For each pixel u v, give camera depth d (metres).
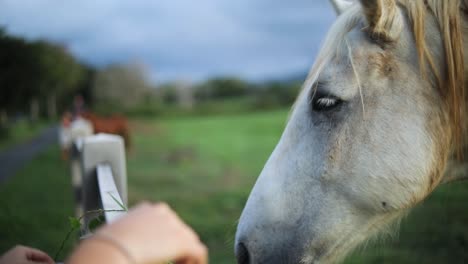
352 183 1.74
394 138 1.71
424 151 1.71
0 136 23.58
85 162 2.73
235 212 7.01
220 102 70.31
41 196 8.34
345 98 1.74
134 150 17.20
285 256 1.80
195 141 20.14
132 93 68.25
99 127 14.67
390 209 1.76
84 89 68.62
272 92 56.41
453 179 1.97
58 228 5.71
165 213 0.63
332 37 1.86
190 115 51.66
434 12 1.77
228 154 14.73
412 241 4.40
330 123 1.77
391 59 1.73
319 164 1.78
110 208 1.66
